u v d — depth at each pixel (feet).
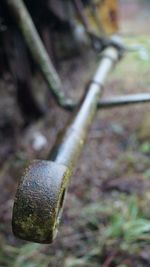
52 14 7.34
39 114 7.47
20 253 5.04
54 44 8.05
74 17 8.21
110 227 5.30
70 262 4.88
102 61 5.54
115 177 6.40
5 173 6.32
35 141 7.02
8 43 6.34
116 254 5.01
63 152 2.54
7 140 6.55
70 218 5.59
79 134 2.93
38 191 1.83
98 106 4.59
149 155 6.85
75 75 8.73
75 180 6.35
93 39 6.42
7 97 6.55
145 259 4.93
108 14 7.91
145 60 10.11
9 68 6.51
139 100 4.60
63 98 5.03
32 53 4.81
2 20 5.78
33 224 1.82
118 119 7.90
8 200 5.91
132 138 7.30
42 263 4.92
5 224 5.51
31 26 4.73
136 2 17.54
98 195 6.03
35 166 1.93
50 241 1.86
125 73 9.51
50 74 4.92
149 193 5.96
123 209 5.65
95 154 6.95
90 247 5.14
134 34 12.20
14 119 6.69
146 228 5.16
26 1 6.63
